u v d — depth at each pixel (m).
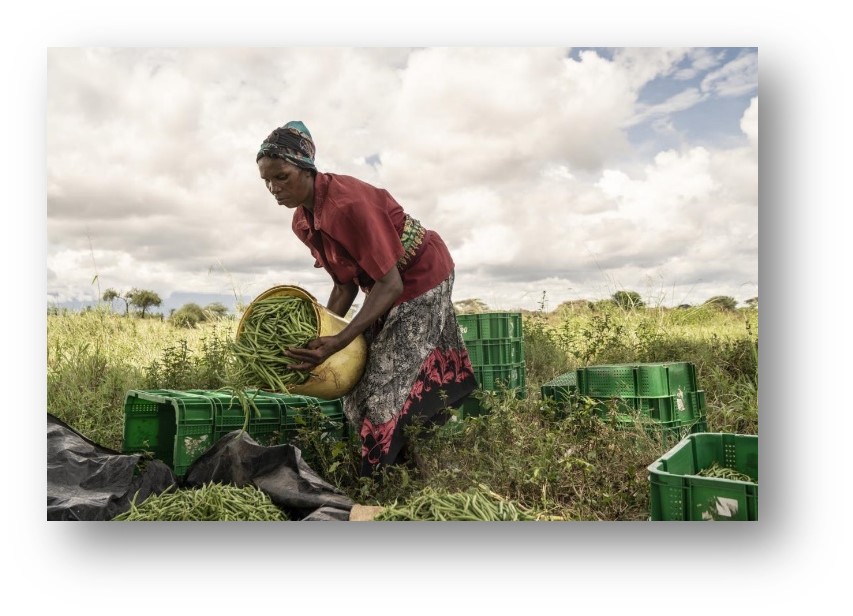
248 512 3.05
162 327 6.29
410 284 3.39
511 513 3.01
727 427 4.40
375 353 3.40
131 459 3.24
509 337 4.80
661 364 4.07
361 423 3.51
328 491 3.16
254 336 3.29
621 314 6.46
